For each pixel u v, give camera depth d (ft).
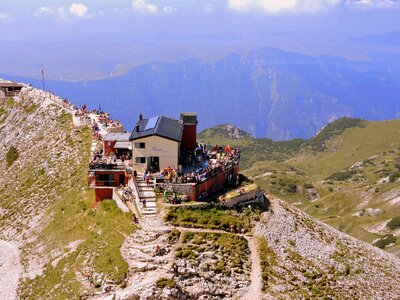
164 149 341.62
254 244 301.02
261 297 259.80
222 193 341.00
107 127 485.56
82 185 386.93
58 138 508.12
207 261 272.10
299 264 302.04
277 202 374.02
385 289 314.76
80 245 310.45
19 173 496.23
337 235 383.24
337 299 279.08
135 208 310.65
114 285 257.75
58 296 270.46
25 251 356.38
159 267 261.03
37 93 634.84
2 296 299.38
